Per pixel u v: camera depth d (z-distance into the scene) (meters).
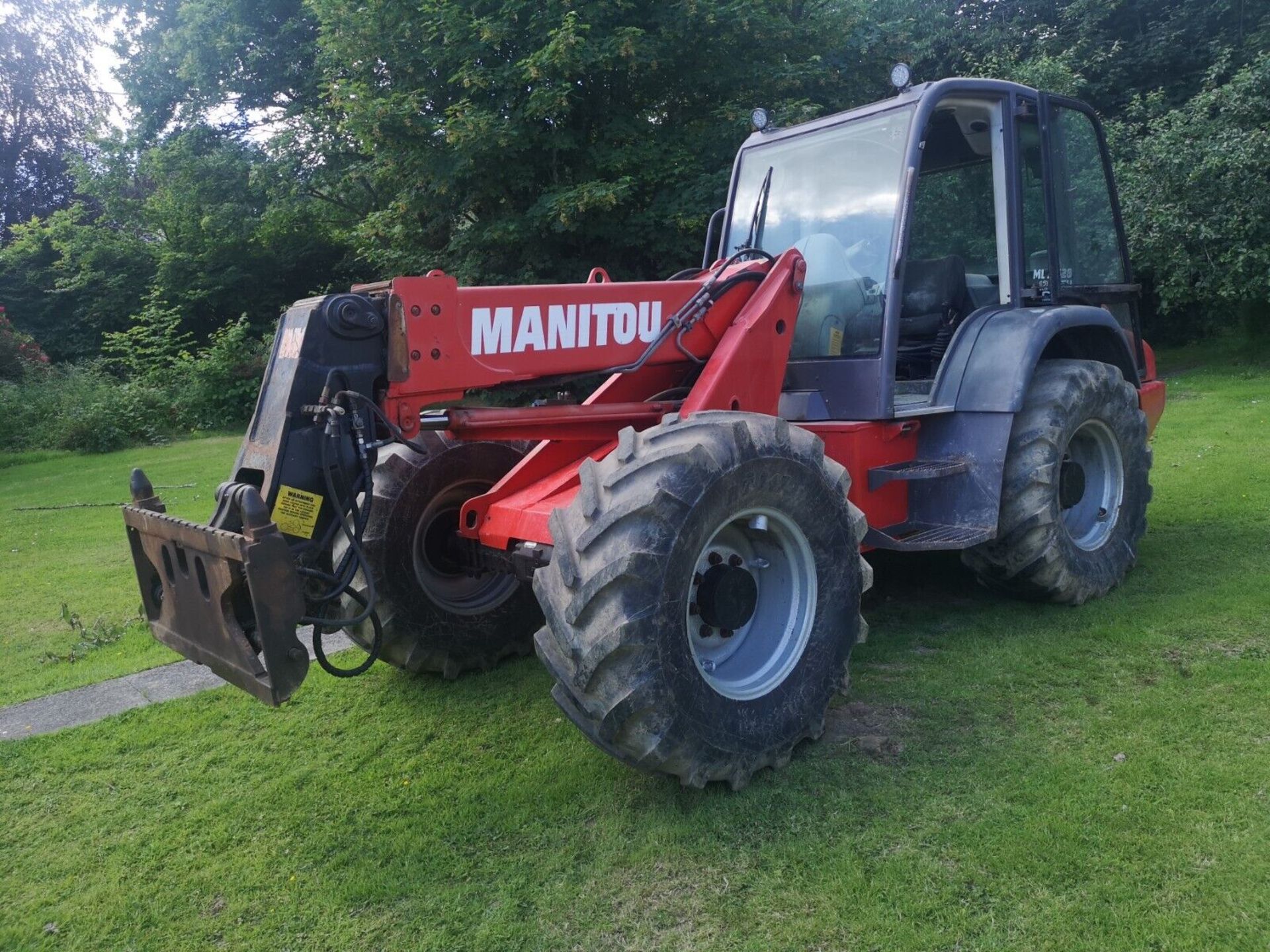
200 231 20.80
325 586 2.98
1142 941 2.17
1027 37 15.07
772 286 3.64
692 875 2.56
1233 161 11.43
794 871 2.54
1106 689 3.44
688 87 13.05
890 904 2.37
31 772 3.48
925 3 15.86
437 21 11.83
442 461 3.99
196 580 2.79
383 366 3.01
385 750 3.47
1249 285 11.65
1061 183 4.68
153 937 2.49
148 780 3.36
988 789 2.84
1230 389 10.89
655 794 2.98
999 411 3.92
